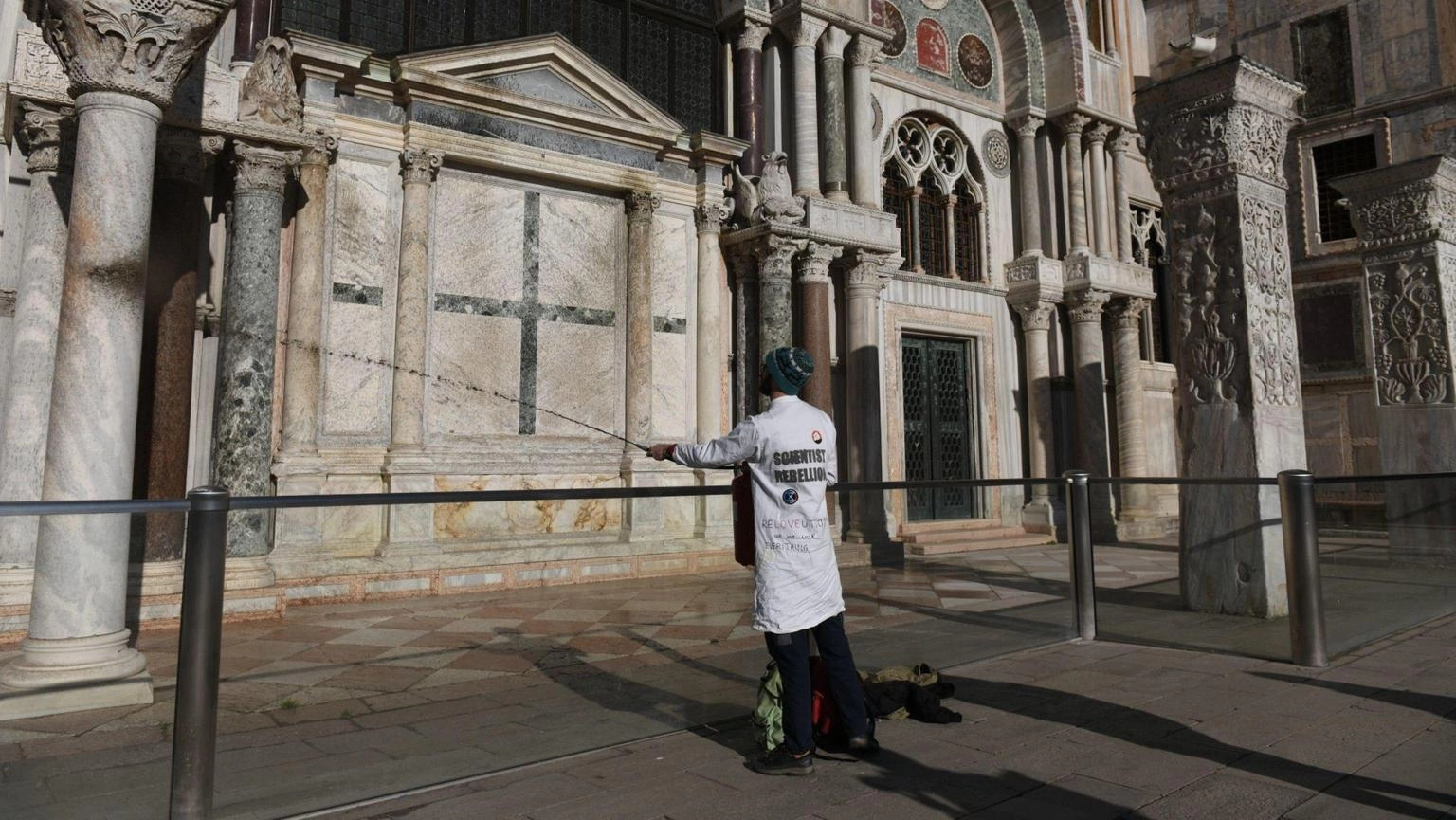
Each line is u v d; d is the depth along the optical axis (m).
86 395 4.75
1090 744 3.79
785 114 12.41
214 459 7.59
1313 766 3.47
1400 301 11.12
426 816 3.07
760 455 3.64
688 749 3.84
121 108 5.03
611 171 10.37
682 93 12.11
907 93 14.55
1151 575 7.34
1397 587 6.78
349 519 8.26
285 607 6.45
